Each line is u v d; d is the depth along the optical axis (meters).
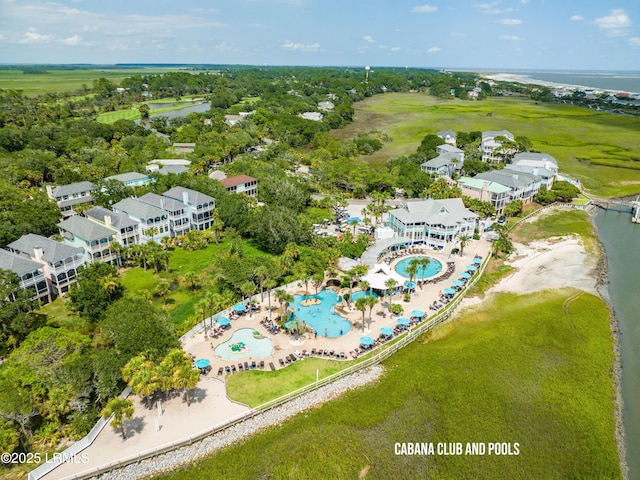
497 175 150.38
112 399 59.88
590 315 86.00
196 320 79.94
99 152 180.75
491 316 85.69
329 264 97.50
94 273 84.06
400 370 69.88
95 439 54.75
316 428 58.31
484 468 53.06
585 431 58.91
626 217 148.00
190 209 122.75
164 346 63.97
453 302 88.19
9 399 51.44
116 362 59.88
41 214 110.06
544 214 146.25
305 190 152.12
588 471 53.28
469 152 199.25
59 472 49.75
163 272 100.12
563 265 109.06
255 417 59.62
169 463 52.62
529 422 60.12
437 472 52.34
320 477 51.25
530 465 53.69
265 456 53.84
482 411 61.72
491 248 115.00
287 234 109.25
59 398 54.75
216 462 52.88
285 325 76.44
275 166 169.75
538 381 67.75
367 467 52.84
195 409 59.97
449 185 158.12
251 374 67.06
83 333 74.94
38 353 59.62
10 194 122.62
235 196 131.38
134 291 89.94
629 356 75.56
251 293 85.00
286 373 67.50
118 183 132.88
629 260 114.75
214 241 119.00
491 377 68.38
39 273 85.31
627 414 62.78
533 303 90.44
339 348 74.12
